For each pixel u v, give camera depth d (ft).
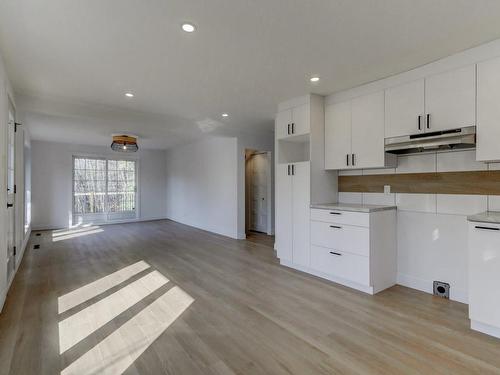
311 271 12.25
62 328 7.67
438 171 9.87
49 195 24.22
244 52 8.41
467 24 6.98
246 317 8.30
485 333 7.32
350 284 10.72
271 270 12.81
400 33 7.40
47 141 23.90
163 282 11.27
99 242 18.86
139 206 29.09
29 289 10.50
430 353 6.51
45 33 7.27
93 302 9.36
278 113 13.67
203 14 6.53
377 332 7.44
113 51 8.28
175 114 15.51
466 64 8.30
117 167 28.07
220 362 6.21
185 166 26.89
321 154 12.47
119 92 11.82
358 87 11.27
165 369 5.97
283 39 7.68
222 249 16.93
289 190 13.07
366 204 11.96
